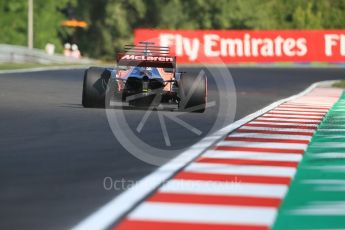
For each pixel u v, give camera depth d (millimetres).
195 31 174250
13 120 37438
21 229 15500
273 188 20781
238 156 27031
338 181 22047
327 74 133750
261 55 173125
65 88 68500
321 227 16359
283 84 93875
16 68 118250
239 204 18578
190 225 16281
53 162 24203
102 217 16703
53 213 17016
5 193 19125
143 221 16531
